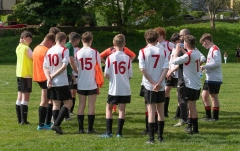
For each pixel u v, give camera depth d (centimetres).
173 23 10375
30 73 2130
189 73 1875
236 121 2236
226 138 1797
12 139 1789
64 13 9431
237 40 10262
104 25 11175
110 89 1800
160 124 1736
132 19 9700
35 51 2025
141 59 1694
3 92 3647
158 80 1683
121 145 1652
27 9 9412
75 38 2028
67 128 2070
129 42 9838
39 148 1600
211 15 10719
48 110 2047
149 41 1717
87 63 1902
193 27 10856
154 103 1697
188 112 2031
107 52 2162
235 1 13338
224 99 3145
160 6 9900
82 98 1934
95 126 2128
